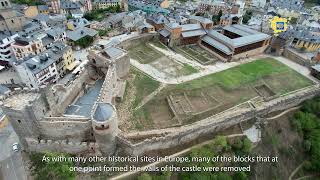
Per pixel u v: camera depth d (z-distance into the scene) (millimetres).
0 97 51969
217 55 96812
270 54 104625
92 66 78938
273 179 64938
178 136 59219
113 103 68250
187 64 90312
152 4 177375
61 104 62312
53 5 157000
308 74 90750
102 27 133375
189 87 76438
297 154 71625
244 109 70750
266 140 68312
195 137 63281
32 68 85188
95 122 49625
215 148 61594
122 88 73750
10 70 103625
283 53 103312
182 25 104250
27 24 123188
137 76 81000
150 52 97125
